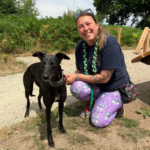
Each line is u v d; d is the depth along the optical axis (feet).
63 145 7.65
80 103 11.66
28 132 8.70
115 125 9.14
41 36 32.04
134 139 7.91
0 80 17.02
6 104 12.20
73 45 34.42
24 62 23.71
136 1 78.84
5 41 28.04
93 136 8.27
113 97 9.22
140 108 10.90
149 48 38.63
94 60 8.75
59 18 36.73
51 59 7.14
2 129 8.75
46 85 7.83
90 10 8.65
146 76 17.62
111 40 8.34
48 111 7.92
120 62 8.54
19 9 64.95
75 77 9.25
